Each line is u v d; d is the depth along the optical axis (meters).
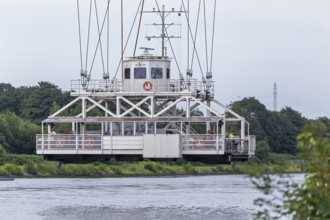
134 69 120.06
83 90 115.00
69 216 114.69
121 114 117.12
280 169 37.91
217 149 108.38
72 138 110.75
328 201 35.38
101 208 125.00
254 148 111.75
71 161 115.62
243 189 177.38
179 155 107.94
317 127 36.19
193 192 164.12
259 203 38.00
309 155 36.06
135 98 115.31
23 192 161.75
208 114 113.12
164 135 108.06
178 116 113.56
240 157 109.69
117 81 116.94
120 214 116.56
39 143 111.19
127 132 114.12
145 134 108.62
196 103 115.88
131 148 109.25
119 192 161.88
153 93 113.44
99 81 115.88
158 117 110.19
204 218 113.06
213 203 136.12
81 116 116.25
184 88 116.44
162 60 119.75
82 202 135.88
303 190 36.50
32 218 114.12
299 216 36.03
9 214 118.81
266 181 37.22
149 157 108.62
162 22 134.12
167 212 119.81
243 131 110.06
